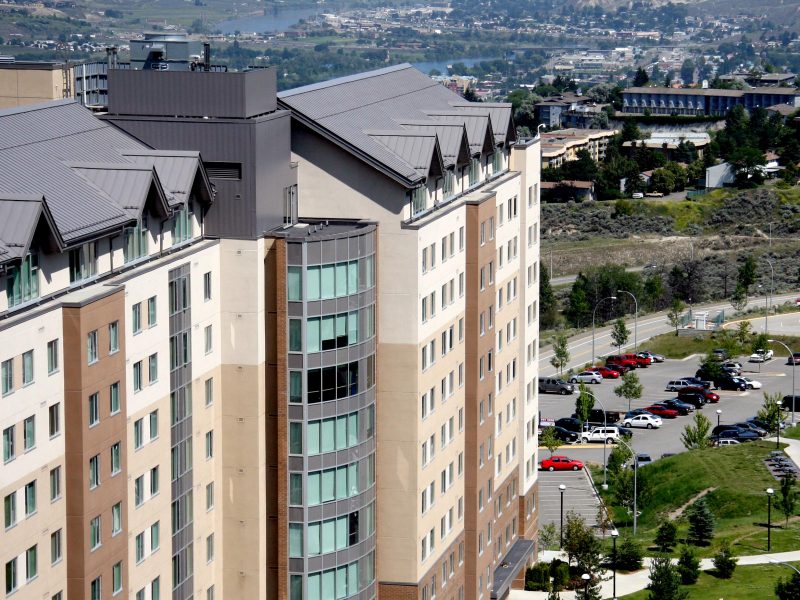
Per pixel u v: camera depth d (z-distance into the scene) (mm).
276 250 126688
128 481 108875
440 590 150750
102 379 103625
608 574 199750
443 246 146625
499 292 170500
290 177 134625
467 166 161000
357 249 130500
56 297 101938
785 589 176625
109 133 125188
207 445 124375
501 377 173250
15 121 117312
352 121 143000
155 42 138125
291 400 129250
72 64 177625
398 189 135500
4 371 93688
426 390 141875
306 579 131875
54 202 106000
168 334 114812
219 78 126875
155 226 116125
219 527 127812
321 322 128625
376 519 138750
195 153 121500
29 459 96688
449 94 179750
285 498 130375
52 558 100625
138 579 111312
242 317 125188
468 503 160500
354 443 133375
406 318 136625
